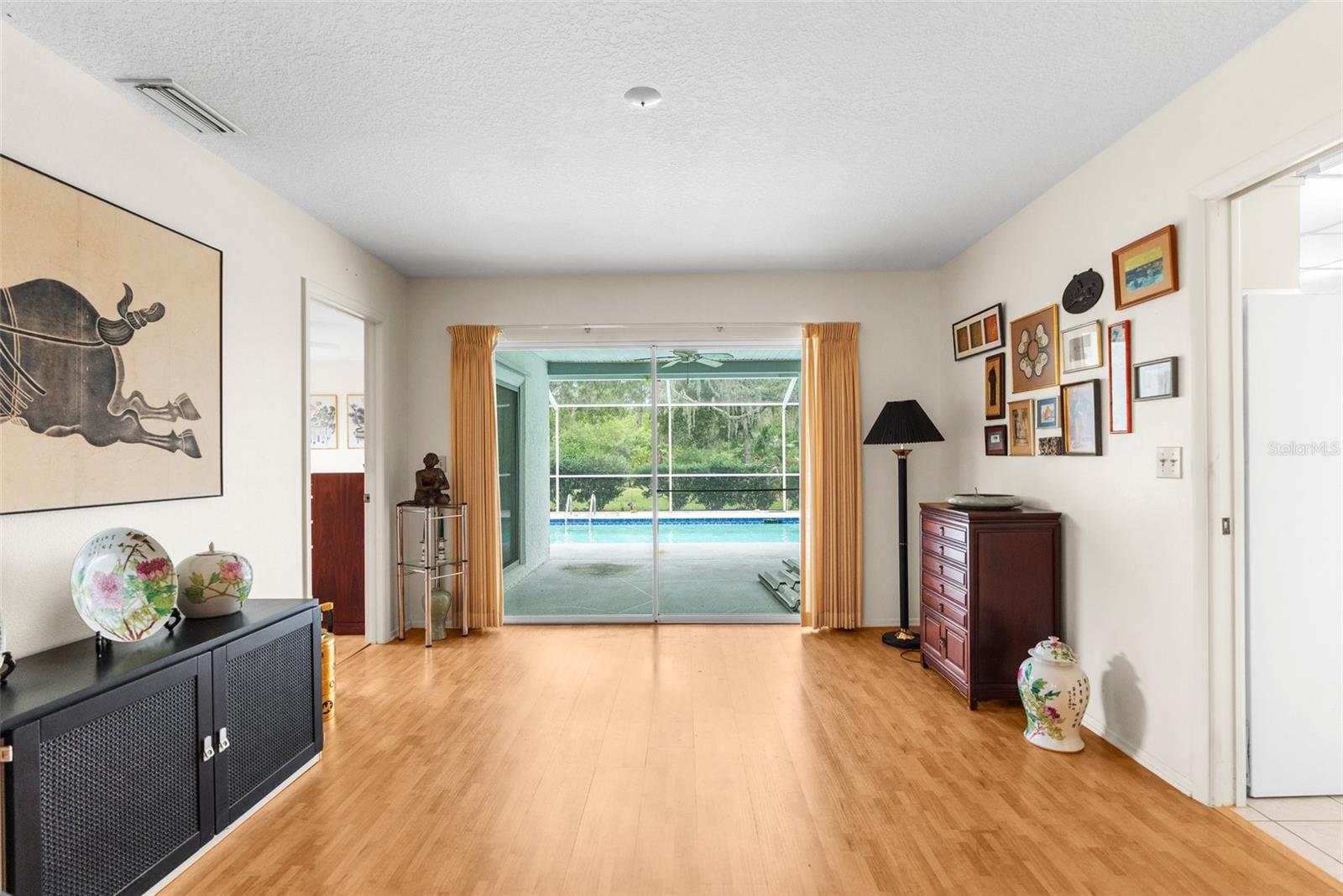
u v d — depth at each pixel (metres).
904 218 4.00
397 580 5.05
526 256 4.69
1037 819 2.46
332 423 8.83
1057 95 2.61
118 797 1.94
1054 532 3.50
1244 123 2.30
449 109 2.66
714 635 4.97
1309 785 2.61
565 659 4.40
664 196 3.61
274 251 3.48
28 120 2.14
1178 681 2.67
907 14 2.10
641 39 2.21
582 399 5.43
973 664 3.51
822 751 3.02
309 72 2.39
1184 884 2.08
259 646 2.55
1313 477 2.60
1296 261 2.66
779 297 5.18
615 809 2.54
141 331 2.57
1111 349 3.03
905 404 4.61
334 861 2.22
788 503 5.40
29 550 2.14
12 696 1.77
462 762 2.93
